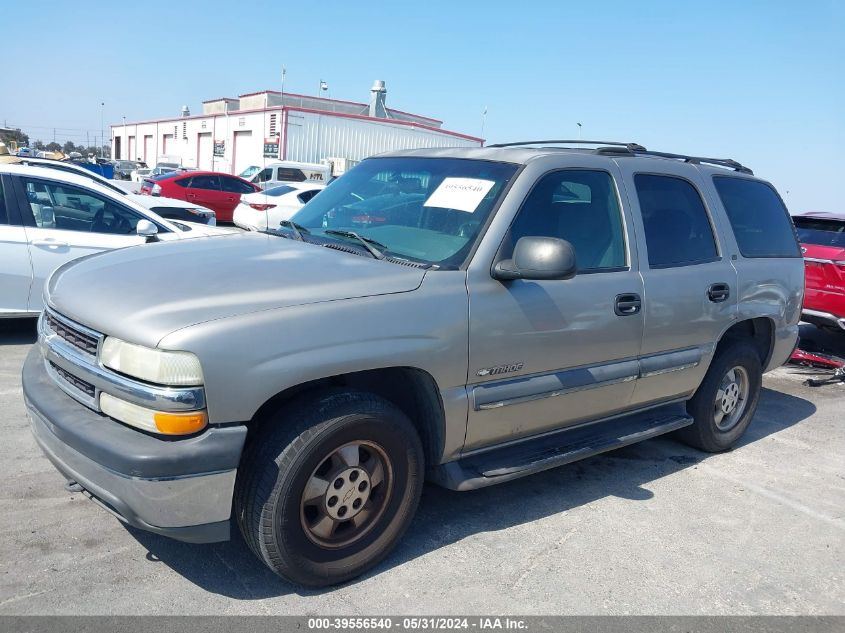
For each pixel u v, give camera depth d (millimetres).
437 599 3078
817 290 7566
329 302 2895
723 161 5254
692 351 4496
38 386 3094
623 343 3979
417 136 35094
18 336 6949
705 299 4477
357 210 3943
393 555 3404
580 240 3842
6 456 4152
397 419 3109
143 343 2594
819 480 4801
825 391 7215
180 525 2648
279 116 31766
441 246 3447
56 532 3375
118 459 2566
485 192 3615
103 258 3521
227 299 2785
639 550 3654
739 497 4422
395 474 3176
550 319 3559
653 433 4371
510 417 3553
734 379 5086
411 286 3143
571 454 3840
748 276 4848
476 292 3297
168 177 19422
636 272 4062
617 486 4441
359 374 3133
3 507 3572
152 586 3006
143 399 2580
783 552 3768
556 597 3172
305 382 2846
